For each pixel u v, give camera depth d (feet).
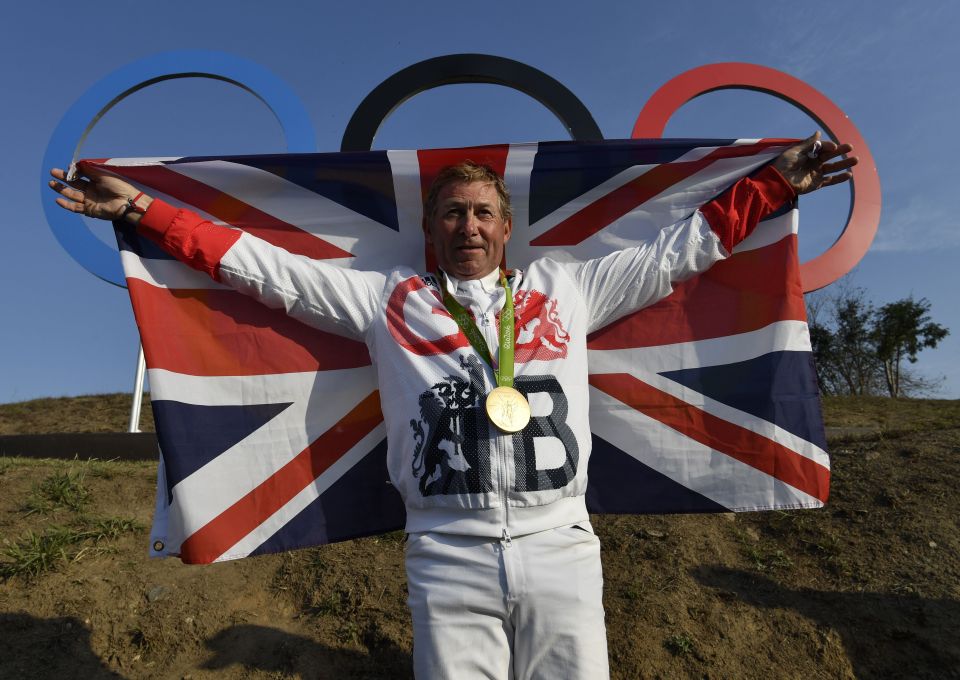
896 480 13.56
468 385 6.58
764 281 9.18
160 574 11.08
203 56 17.22
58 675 9.24
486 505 6.23
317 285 7.47
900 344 87.61
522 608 6.19
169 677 9.40
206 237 7.63
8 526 11.99
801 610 10.57
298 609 10.69
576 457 6.68
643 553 11.84
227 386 8.67
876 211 15.81
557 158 9.56
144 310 8.34
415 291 7.29
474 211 7.58
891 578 11.02
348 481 8.87
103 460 17.99
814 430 8.93
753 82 16.19
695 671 9.52
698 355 9.31
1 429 35.58
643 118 15.93
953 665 9.45
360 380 9.05
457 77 15.42
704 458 9.15
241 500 8.47
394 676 9.51
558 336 7.18
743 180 8.60
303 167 9.34
